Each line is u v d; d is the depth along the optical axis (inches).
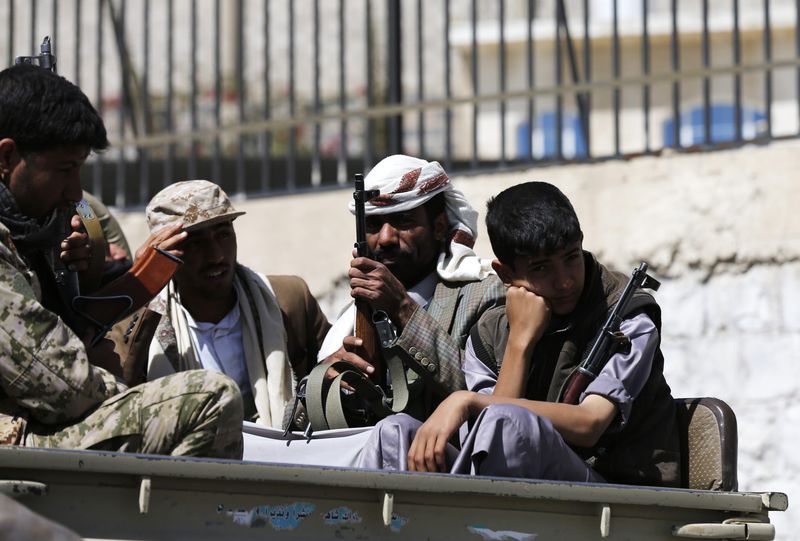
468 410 535.8
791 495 962.7
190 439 501.7
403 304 618.8
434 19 2235.5
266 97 1135.6
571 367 573.3
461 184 1058.1
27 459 428.8
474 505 473.4
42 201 539.8
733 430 575.8
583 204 1034.1
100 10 1165.7
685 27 2188.7
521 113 2257.6
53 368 501.4
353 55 2135.8
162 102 2018.9
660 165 1023.6
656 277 1009.5
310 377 597.9
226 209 669.3
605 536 481.4
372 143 1113.4
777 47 2188.7
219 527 447.2
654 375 578.2
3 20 1870.1
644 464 573.0
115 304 579.2
